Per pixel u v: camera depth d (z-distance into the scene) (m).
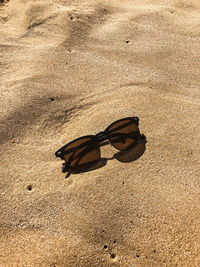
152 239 2.10
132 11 4.01
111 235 2.13
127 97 3.00
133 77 3.21
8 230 2.16
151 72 3.27
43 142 2.66
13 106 2.84
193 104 2.97
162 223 2.17
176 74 3.27
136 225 2.17
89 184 2.38
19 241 2.11
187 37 3.69
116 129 2.55
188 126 2.75
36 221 2.20
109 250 2.07
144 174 2.43
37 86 3.03
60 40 3.59
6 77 3.14
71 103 2.94
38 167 2.49
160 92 3.07
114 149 2.62
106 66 3.32
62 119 2.84
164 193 2.32
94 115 2.85
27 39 3.64
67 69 3.26
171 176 2.42
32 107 2.86
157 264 2.02
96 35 3.67
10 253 2.06
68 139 2.69
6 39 3.65
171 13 4.02
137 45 3.57
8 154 2.56
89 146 2.47
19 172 2.46
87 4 4.00
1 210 2.25
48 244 2.09
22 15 3.95
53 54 3.42
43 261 2.03
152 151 2.57
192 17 3.99
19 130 2.71
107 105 2.93
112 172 2.45
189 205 2.25
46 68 3.24
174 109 2.90
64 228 2.17
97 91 3.05
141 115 2.83
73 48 3.52
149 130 2.71
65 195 2.33
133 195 2.31
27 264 2.01
